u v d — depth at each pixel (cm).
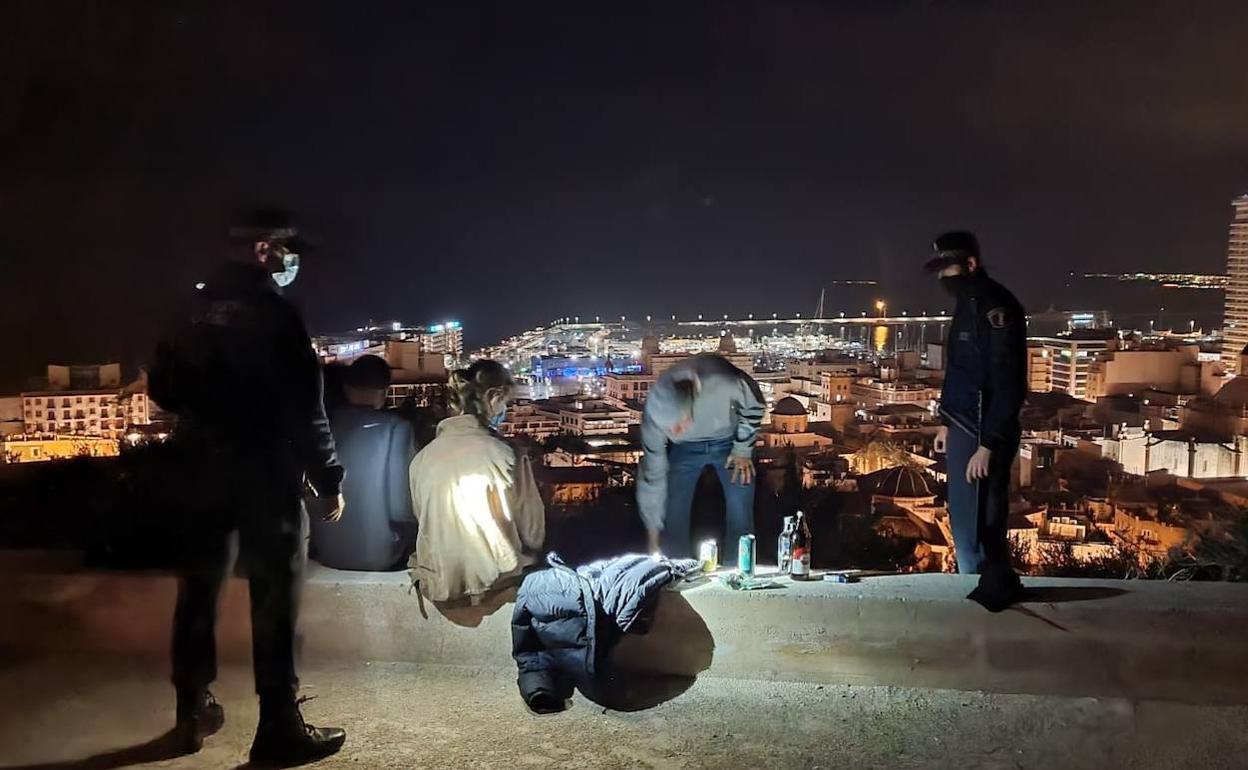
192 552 376
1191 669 399
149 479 447
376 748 379
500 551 440
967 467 437
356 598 454
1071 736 379
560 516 736
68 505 616
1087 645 407
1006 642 411
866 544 742
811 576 452
